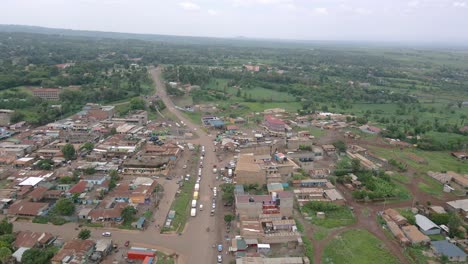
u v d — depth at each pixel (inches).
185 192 5807.1
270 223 4803.2
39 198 5290.4
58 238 4352.9
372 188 6008.9
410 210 5423.2
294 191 5767.7
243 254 4185.5
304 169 6909.5
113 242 4370.1
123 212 4827.8
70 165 6722.4
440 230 4817.9
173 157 7076.8
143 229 4675.2
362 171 6815.9
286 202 5132.9
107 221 4795.8
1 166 6574.8
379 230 4879.4
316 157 7613.2
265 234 4507.9
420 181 6653.5
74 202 5295.3
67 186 5723.4
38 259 3759.8
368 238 4662.9
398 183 6515.8
